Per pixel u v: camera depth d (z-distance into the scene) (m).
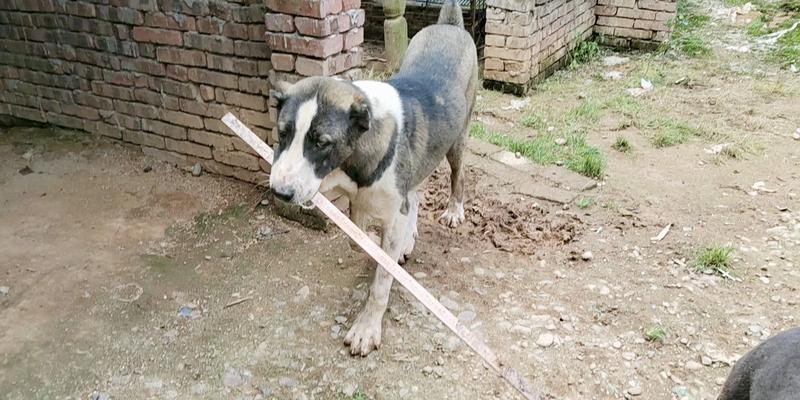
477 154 5.02
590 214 4.24
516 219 4.18
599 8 7.82
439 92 3.21
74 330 3.13
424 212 4.30
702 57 7.49
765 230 4.06
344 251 3.79
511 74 6.39
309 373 2.93
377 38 8.16
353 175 2.80
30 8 4.64
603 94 6.43
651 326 3.23
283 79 3.73
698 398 2.82
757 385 1.87
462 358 3.02
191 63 4.21
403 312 3.32
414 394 2.82
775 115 5.86
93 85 4.72
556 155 5.07
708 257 3.70
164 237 3.89
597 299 3.43
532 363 2.99
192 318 3.24
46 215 4.08
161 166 4.65
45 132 5.10
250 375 2.90
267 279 3.54
